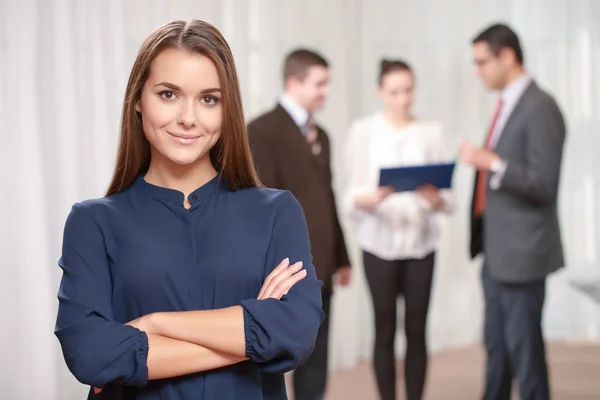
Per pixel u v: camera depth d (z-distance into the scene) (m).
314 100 3.71
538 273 3.65
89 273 1.48
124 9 4.31
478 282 5.84
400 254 3.94
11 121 3.97
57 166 4.11
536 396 3.69
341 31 5.25
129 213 1.52
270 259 1.55
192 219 1.52
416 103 5.59
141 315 1.48
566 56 5.84
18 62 3.98
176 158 1.46
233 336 1.43
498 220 3.71
